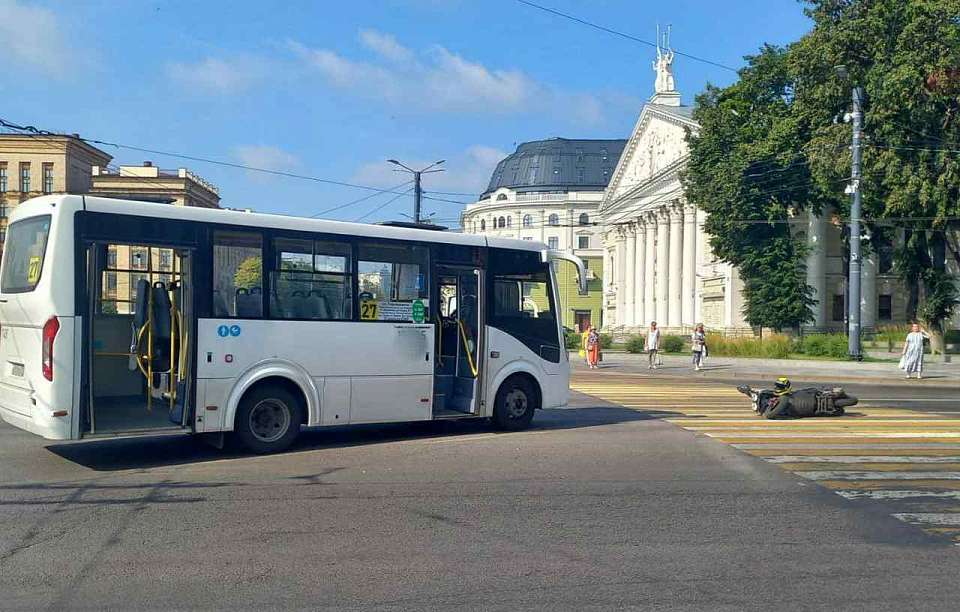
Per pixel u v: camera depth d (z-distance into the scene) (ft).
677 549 22.33
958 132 116.78
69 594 18.42
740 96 156.66
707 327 205.77
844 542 23.15
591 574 20.15
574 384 78.33
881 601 18.45
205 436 36.50
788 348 128.57
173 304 34.76
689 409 55.36
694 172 159.74
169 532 23.40
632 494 28.73
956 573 20.45
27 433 41.70
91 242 32.19
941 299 136.15
